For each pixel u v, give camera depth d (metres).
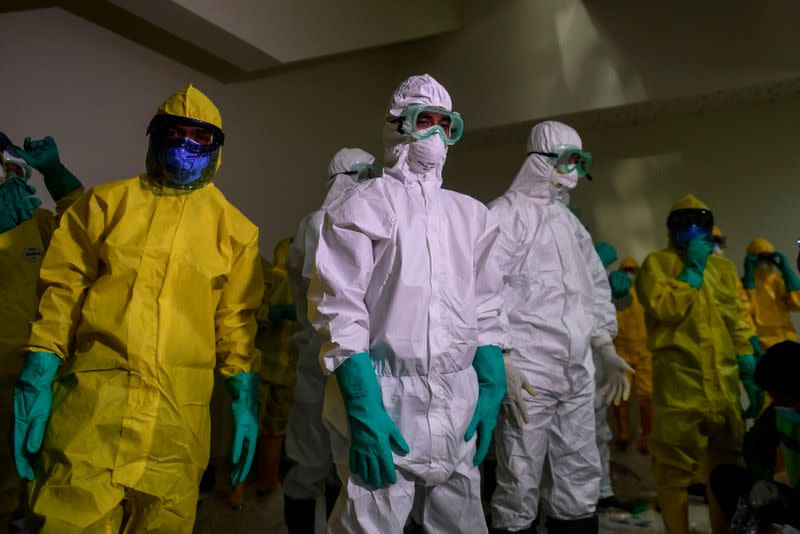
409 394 1.35
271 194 4.36
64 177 2.27
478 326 1.58
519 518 2.14
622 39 4.86
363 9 4.28
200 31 3.22
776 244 5.11
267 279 3.58
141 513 1.44
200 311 1.54
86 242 1.50
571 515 2.18
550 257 2.30
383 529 1.31
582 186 5.84
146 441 1.41
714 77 4.54
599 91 4.92
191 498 1.50
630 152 5.66
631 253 5.62
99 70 3.34
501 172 6.16
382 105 5.62
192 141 1.52
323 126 4.90
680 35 4.67
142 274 1.46
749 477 2.24
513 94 5.26
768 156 5.15
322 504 2.98
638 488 3.46
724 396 2.41
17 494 2.04
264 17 3.45
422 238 1.42
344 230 1.37
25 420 1.38
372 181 1.47
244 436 1.58
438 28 5.18
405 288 1.36
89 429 1.37
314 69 4.86
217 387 3.80
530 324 2.21
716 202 5.32
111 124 3.38
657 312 2.46
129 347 1.41
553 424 2.23
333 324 1.30
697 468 2.39
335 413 1.38
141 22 3.58
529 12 5.24
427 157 1.47
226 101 4.10
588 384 2.26
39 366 1.41
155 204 1.54
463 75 5.49
